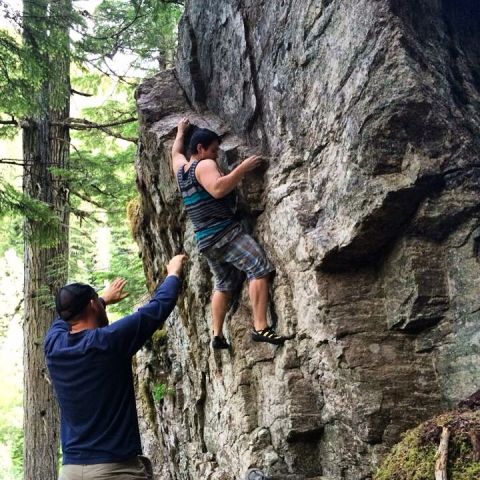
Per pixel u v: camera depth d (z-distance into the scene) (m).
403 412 3.51
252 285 4.26
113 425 2.77
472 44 4.18
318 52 4.00
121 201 11.09
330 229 3.80
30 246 10.04
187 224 5.54
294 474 3.98
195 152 4.32
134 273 10.51
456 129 3.43
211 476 5.15
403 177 3.42
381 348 3.64
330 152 3.90
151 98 5.67
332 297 3.75
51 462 9.59
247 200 4.46
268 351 4.41
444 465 2.66
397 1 3.60
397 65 3.44
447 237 3.53
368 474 3.58
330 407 3.87
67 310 2.96
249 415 4.52
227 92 5.07
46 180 10.30
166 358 7.01
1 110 8.75
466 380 3.36
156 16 9.24
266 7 4.54
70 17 8.97
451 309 3.47
